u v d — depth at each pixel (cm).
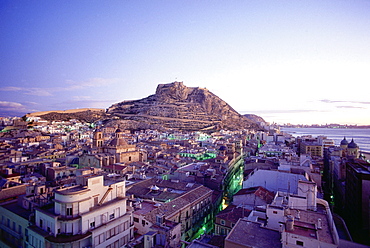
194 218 7381
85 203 4938
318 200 5769
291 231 3647
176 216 6481
